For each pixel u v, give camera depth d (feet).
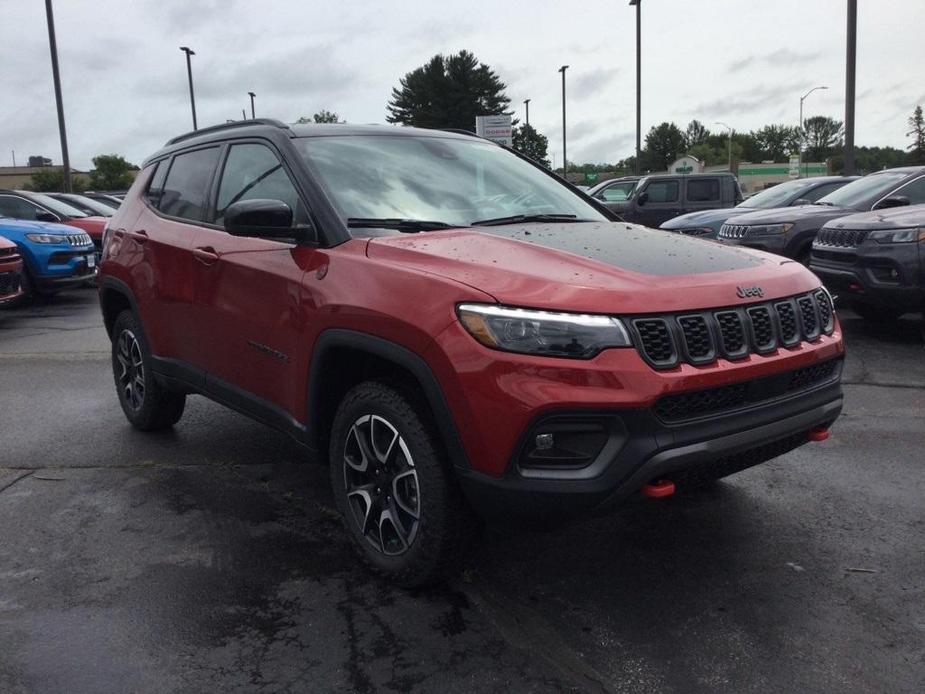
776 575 10.36
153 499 13.02
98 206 51.96
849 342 25.09
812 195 38.86
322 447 11.10
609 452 8.31
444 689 8.06
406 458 9.57
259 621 9.33
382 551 10.14
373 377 10.29
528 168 14.52
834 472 13.99
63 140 80.94
